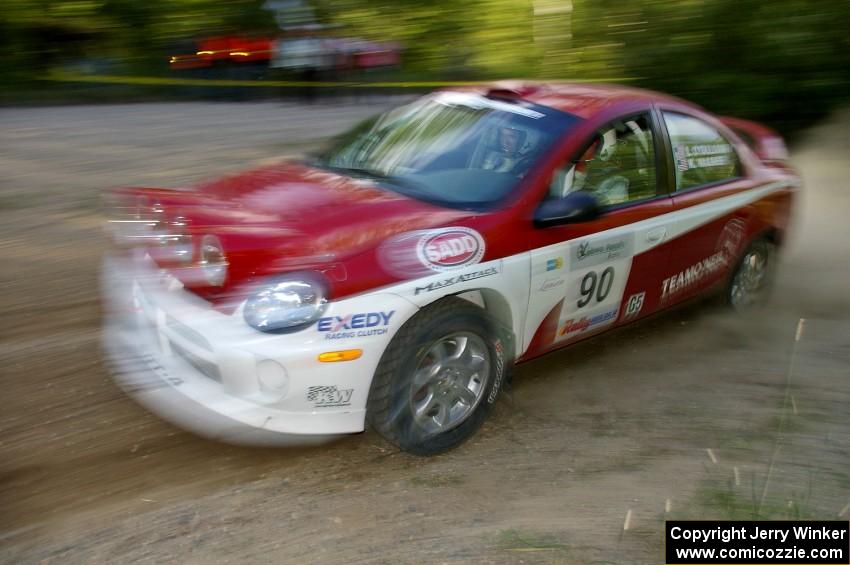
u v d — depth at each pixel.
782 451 3.59
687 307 5.32
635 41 7.79
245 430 3.48
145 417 3.53
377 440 3.53
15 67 13.16
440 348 3.37
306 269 3.04
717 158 4.80
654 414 3.91
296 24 13.20
